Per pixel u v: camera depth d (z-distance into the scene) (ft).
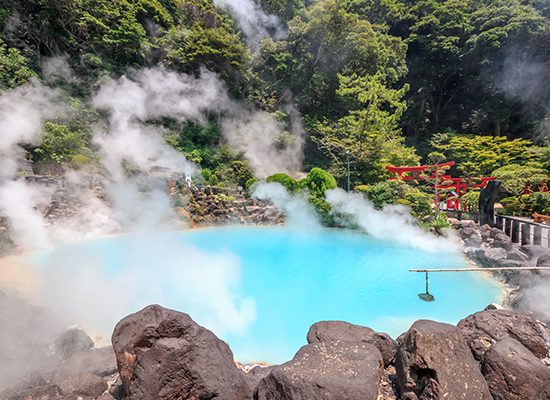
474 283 26.96
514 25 94.53
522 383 9.02
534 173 65.05
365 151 77.66
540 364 9.41
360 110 91.25
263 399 9.29
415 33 118.42
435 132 123.34
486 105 111.55
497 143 103.50
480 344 11.89
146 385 8.39
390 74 101.14
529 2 108.68
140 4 84.89
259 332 19.65
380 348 12.32
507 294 24.14
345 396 8.24
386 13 119.44
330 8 94.38
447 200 59.88
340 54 98.53
